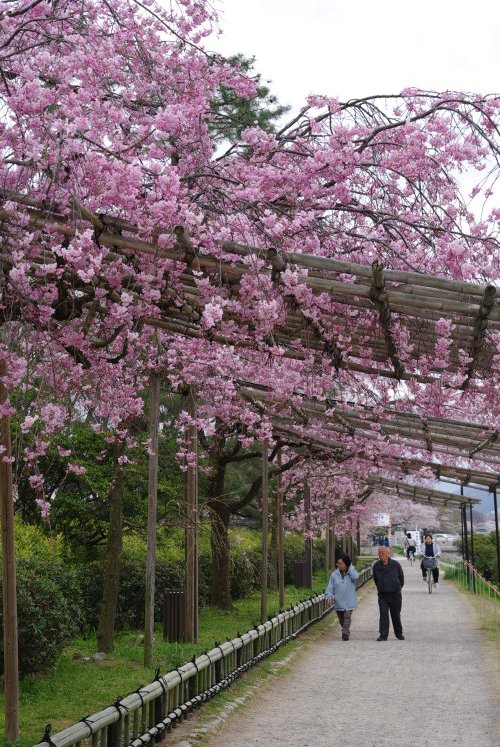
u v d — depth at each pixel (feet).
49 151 17.48
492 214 21.91
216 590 59.31
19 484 43.86
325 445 51.98
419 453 52.60
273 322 19.81
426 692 31.73
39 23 20.61
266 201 19.84
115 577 36.91
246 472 84.53
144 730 22.09
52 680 30.19
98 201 18.16
